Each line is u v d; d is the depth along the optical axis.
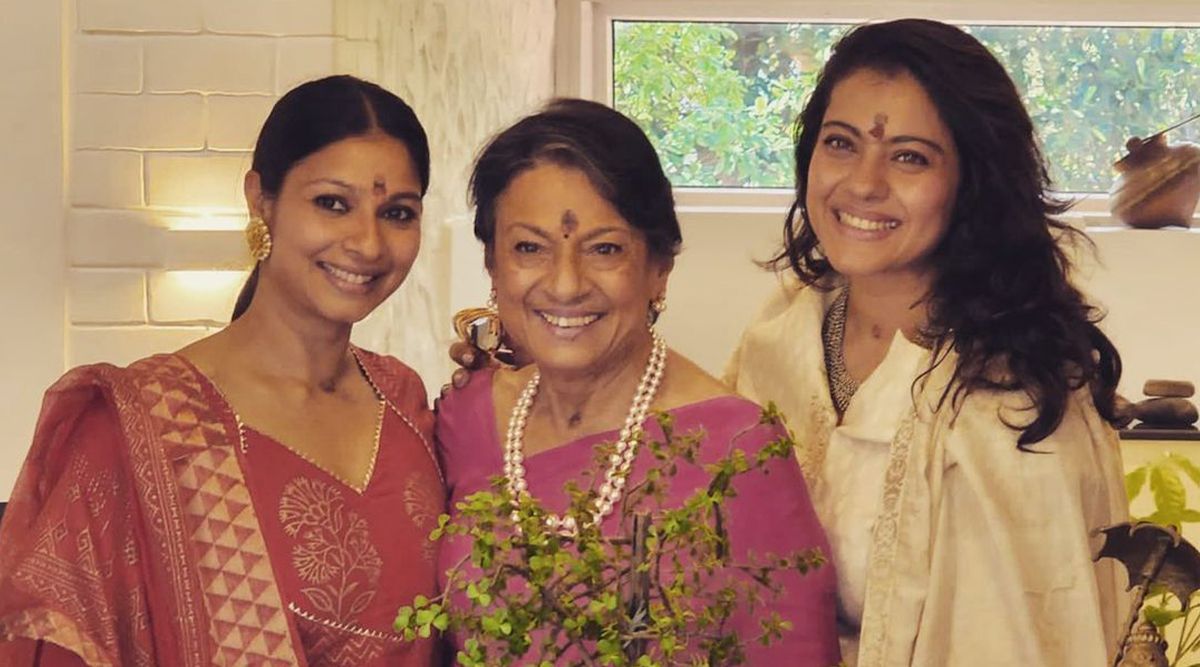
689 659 1.64
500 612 1.45
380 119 1.93
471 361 2.09
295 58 3.15
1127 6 5.38
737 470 1.56
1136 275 5.17
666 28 5.50
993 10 5.40
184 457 1.86
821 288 2.25
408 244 1.95
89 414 1.89
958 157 2.04
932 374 2.02
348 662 1.87
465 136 4.13
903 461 2.00
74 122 3.17
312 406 1.96
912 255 2.05
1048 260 2.04
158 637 1.85
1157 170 5.16
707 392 1.92
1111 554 1.63
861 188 2.03
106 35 3.17
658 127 5.52
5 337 3.18
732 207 5.45
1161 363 5.18
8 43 3.15
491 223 1.90
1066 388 1.96
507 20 4.68
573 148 1.84
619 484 1.85
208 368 1.93
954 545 1.96
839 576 2.06
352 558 1.89
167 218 3.17
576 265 1.84
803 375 2.20
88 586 1.82
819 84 2.14
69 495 1.84
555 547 1.49
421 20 3.67
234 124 3.16
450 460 2.04
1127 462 3.48
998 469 1.94
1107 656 1.92
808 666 1.83
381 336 3.25
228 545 1.85
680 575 1.50
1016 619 1.90
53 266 3.18
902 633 1.95
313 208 1.91
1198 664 1.74
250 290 2.02
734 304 5.29
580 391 1.92
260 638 1.83
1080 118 5.47
